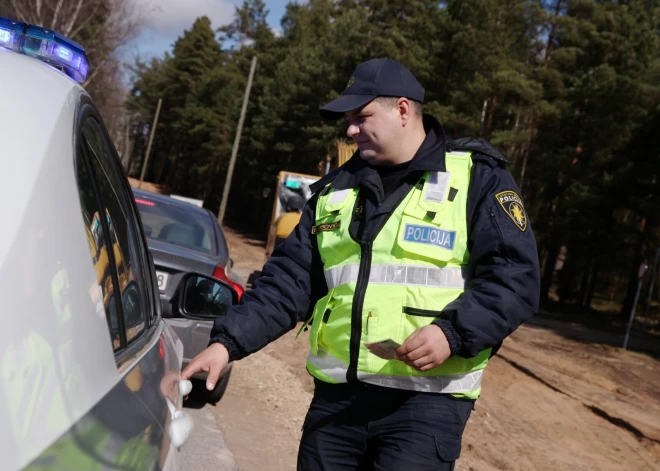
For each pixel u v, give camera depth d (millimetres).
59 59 1739
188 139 73188
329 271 2637
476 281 2416
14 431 930
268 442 5699
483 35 32375
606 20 36938
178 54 76500
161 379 1855
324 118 2740
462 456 7164
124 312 1722
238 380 7590
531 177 39625
